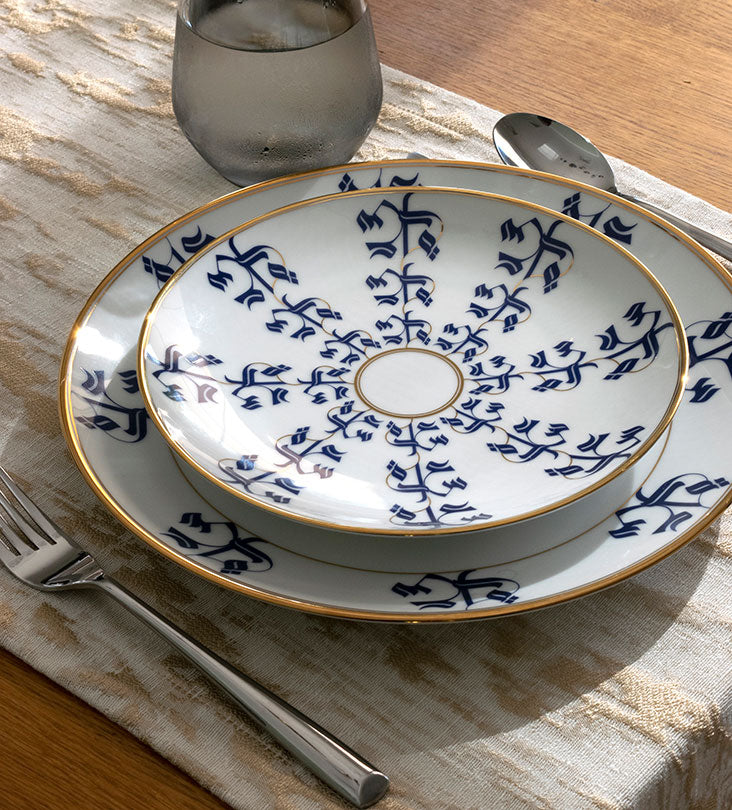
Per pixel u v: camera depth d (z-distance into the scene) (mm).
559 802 382
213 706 420
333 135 650
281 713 400
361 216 589
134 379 526
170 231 592
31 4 959
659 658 431
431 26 923
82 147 779
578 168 716
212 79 620
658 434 437
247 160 660
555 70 858
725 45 880
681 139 772
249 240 564
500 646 439
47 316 635
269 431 490
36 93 843
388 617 388
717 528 485
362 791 375
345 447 484
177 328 519
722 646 435
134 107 822
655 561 411
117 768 406
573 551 426
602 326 528
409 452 481
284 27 616
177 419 471
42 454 541
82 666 436
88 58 886
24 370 595
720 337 520
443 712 415
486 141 762
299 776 393
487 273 576
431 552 430
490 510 444
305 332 547
